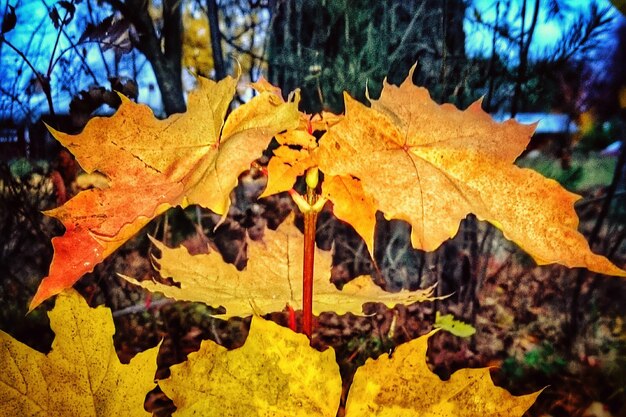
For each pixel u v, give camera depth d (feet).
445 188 0.57
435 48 3.00
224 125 0.61
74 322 0.66
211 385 0.63
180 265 1.01
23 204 2.61
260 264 1.04
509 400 0.66
